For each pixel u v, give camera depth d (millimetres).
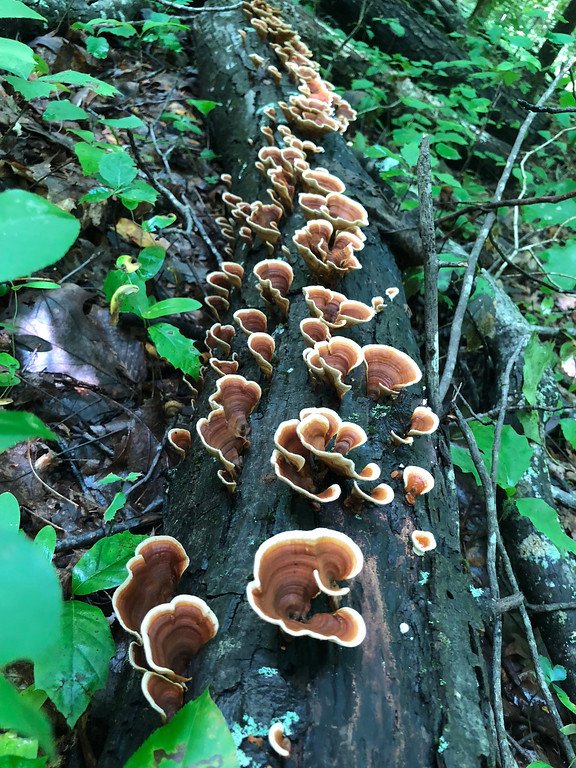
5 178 562
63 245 148
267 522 335
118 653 349
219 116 829
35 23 768
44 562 114
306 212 529
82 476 457
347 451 352
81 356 506
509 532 530
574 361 762
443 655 300
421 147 578
